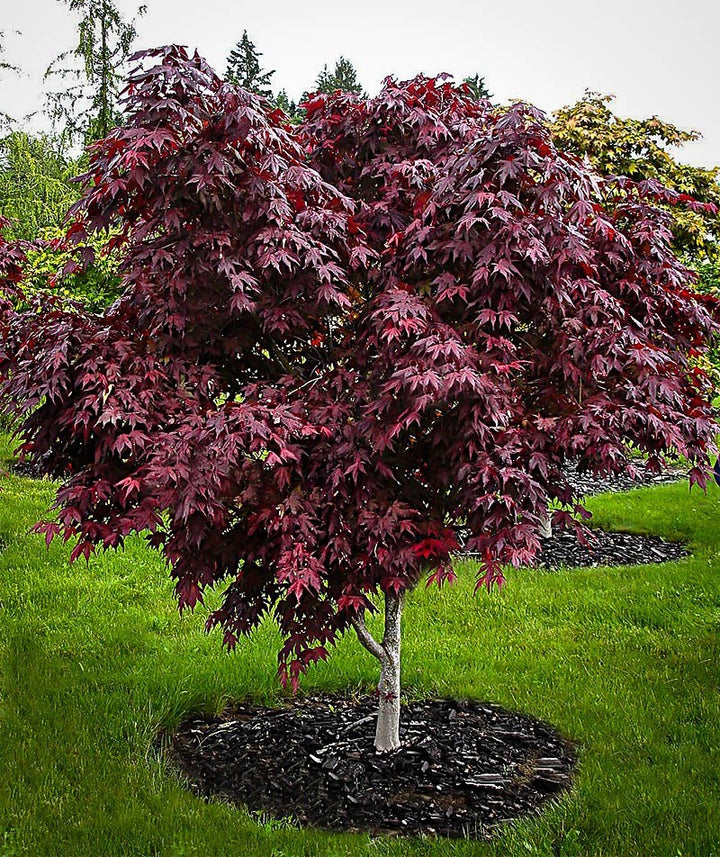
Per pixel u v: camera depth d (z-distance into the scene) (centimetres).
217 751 400
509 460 288
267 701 456
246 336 339
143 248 315
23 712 426
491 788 364
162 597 618
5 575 643
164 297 318
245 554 333
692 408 338
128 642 529
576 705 445
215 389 332
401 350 310
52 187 1742
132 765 375
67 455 351
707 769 369
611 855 307
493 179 303
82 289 931
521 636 555
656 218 370
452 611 601
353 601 314
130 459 330
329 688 476
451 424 307
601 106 895
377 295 330
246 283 301
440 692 470
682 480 1046
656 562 730
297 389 331
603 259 350
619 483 1035
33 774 364
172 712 434
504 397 301
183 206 313
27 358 333
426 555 307
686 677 478
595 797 348
